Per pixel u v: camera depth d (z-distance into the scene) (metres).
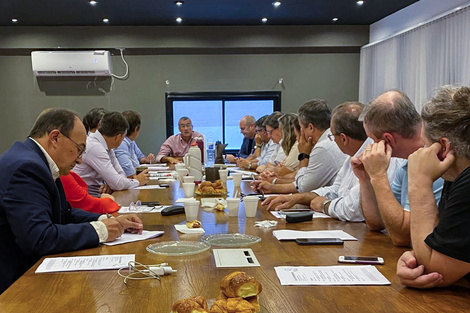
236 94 6.95
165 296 1.04
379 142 1.52
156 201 2.43
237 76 6.95
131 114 4.14
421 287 1.06
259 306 0.94
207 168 3.02
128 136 4.19
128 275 1.19
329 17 6.29
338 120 2.02
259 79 6.98
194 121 6.97
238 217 1.94
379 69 6.40
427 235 1.08
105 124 3.17
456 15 4.71
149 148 6.95
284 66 6.98
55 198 1.61
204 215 1.99
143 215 2.01
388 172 1.88
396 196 1.75
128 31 6.59
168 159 5.60
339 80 7.05
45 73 6.61
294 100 7.05
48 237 1.40
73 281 1.15
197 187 2.88
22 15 5.84
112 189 2.96
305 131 2.78
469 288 1.07
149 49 6.79
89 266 1.26
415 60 5.47
